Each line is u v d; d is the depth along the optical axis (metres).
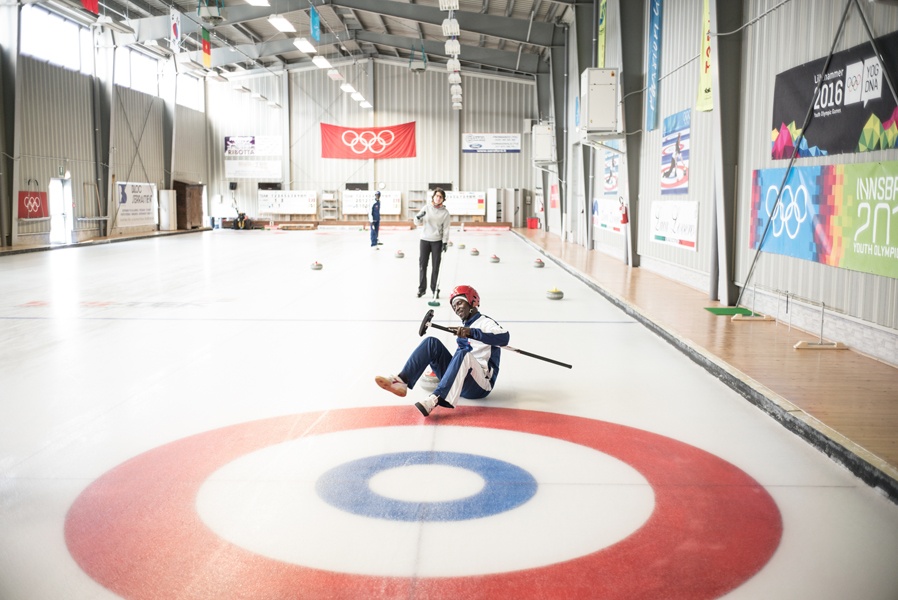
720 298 10.54
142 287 12.86
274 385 6.21
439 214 11.27
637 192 16.14
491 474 4.20
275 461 4.41
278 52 31.69
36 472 4.24
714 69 9.97
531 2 23.61
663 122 14.12
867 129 6.74
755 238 9.48
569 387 6.21
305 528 3.49
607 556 3.21
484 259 18.94
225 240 27.22
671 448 4.68
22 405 5.62
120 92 28.36
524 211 37.72
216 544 3.33
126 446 4.69
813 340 7.64
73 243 23.50
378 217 22.34
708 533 3.46
